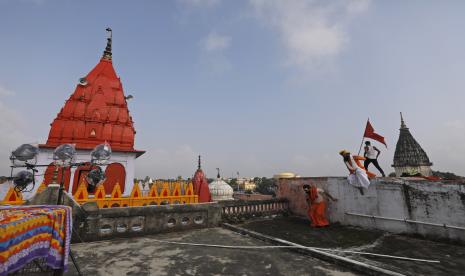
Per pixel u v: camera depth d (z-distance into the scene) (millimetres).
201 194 13297
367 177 8914
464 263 5297
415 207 7570
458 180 6781
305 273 4906
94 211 7445
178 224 8789
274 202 12016
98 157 7062
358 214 9141
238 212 10891
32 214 3408
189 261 5613
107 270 5059
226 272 4969
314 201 9922
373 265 4887
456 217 6641
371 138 9758
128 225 7895
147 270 5070
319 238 7719
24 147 6043
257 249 6555
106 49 21516
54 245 3717
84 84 17891
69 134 15805
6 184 7555
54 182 7082
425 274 4730
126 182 16469
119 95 19172
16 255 2926
